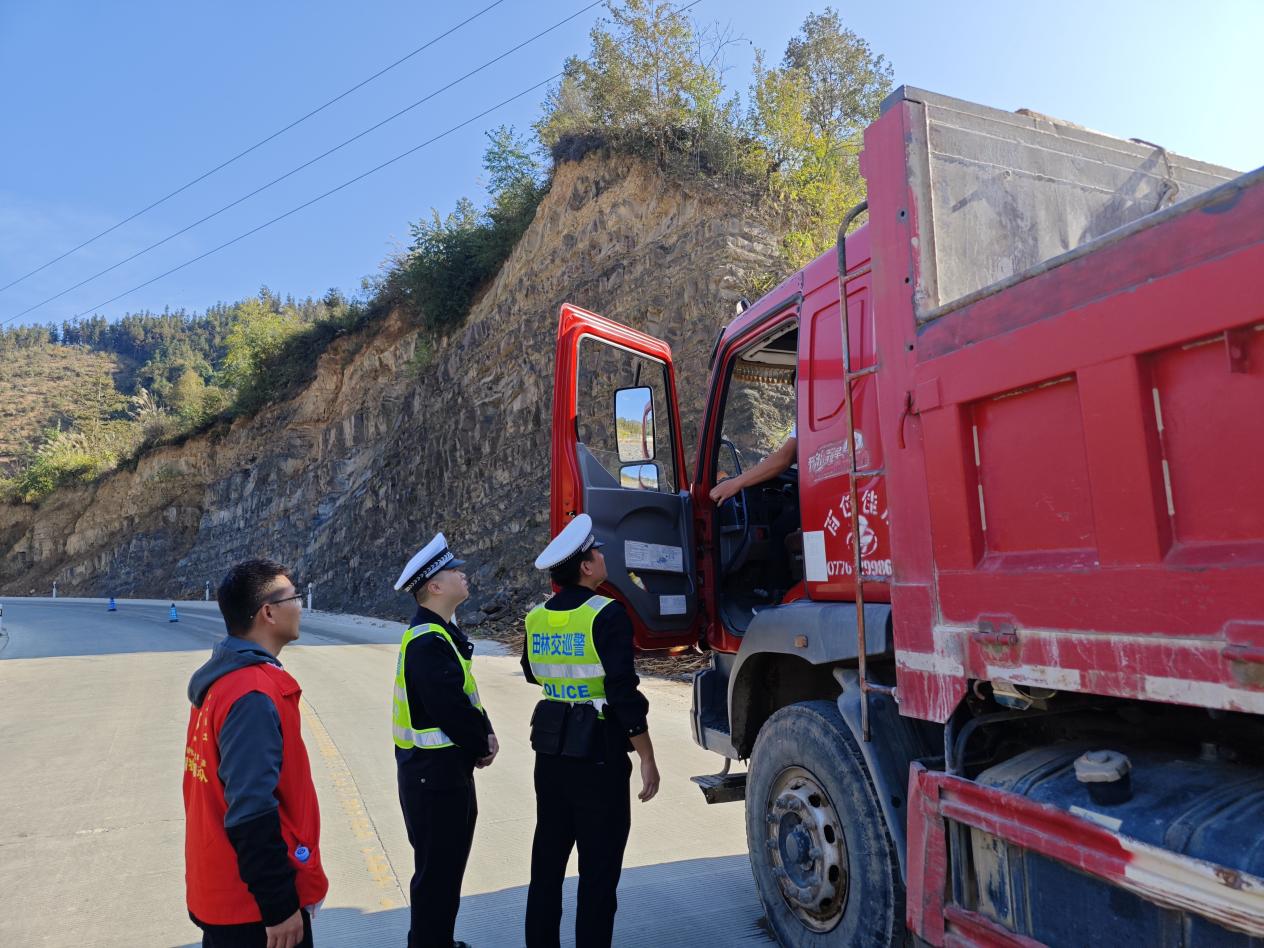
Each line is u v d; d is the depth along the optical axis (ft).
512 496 74.38
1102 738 8.07
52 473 188.14
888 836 9.43
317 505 117.08
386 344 115.96
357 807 19.67
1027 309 7.20
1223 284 5.59
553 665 10.98
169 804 20.44
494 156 97.35
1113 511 6.39
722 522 15.96
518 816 18.88
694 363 58.75
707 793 13.30
